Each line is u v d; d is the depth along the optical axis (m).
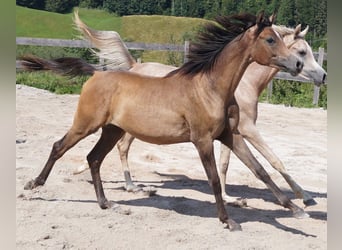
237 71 5.41
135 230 5.41
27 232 5.18
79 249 4.89
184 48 16.39
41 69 6.27
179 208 6.27
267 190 7.32
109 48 7.57
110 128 6.10
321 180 7.88
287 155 9.42
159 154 9.19
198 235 5.34
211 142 5.46
